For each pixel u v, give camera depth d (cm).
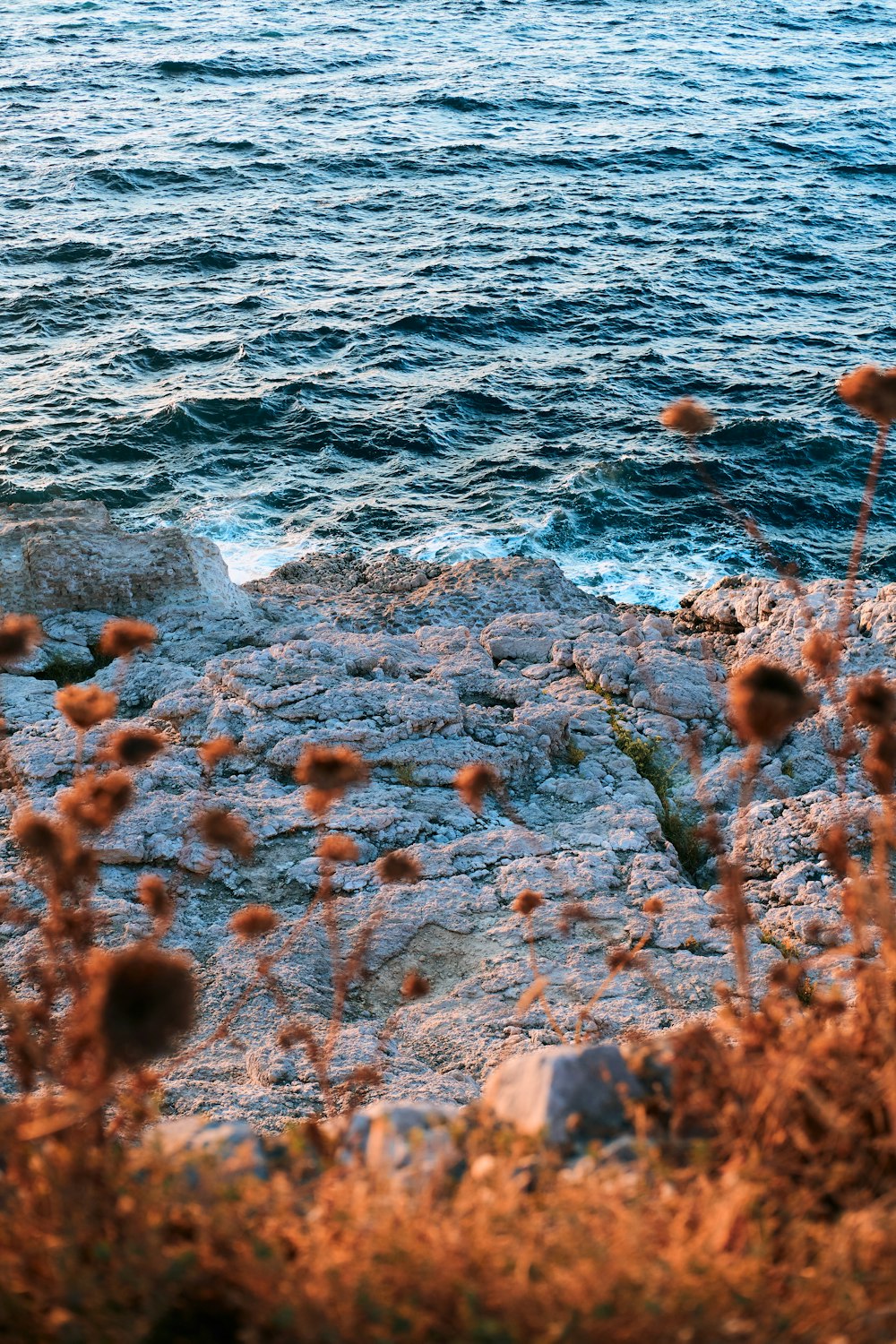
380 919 739
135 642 387
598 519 2622
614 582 2398
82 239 4466
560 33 9500
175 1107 567
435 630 1160
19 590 1152
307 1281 226
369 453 2933
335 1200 249
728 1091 300
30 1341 227
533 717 980
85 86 7312
